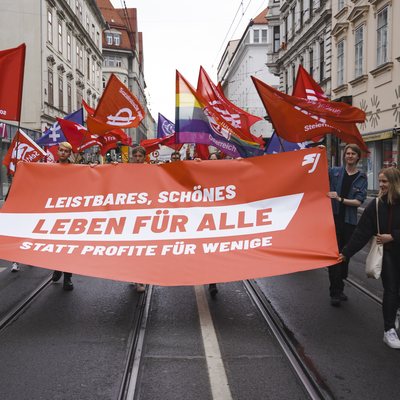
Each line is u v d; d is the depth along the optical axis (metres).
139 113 9.34
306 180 5.55
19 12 30.00
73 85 39.91
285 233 5.34
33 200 5.85
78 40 41.72
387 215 4.47
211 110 8.03
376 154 21.47
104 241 5.50
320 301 5.99
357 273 7.56
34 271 7.83
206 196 5.71
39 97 30.34
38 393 3.58
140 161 6.80
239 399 3.50
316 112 7.03
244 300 6.06
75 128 11.79
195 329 4.96
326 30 27.58
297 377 3.84
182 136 7.95
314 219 5.36
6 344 4.55
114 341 4.63
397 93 19.14
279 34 41.38
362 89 22.66
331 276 5.79
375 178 21.62
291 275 7.45
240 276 5.03
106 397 3.52
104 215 5.71
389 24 19.55
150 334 4.82
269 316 5.38
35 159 9.33
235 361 4.16
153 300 6.06
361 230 4.65
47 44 31.53
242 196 5.67
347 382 3.76
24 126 30.17
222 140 8.16
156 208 5.70
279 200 5.57
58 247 5.46
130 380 3.78
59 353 4.33
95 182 5.91
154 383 3.74
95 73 50.38
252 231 5.44
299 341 4.62
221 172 5.76
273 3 41.34
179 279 5.06
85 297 6.18
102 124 9.30
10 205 5.82
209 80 8.48
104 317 5.36
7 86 6.65
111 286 6.76
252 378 3.83
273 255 5.20
